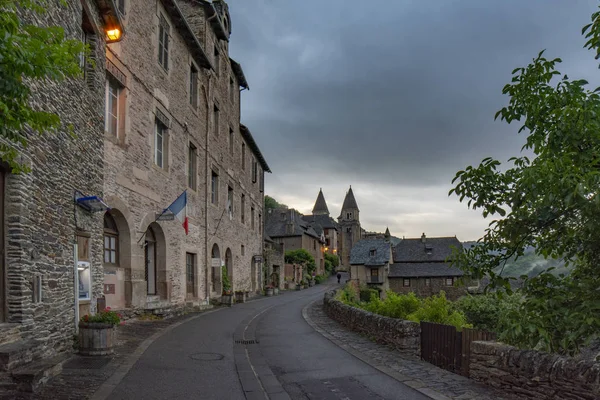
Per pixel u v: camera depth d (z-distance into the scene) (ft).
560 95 20.03
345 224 379.76
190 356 28.73
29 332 21.66
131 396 19.71
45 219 23.97
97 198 28.94
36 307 22.54
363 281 193.98
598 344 22.66
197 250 63.21
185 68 59.41
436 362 27.96
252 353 31.50
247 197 100.58
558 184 16.17
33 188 22.53
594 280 18.34
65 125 26.84
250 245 103.81
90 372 22.94
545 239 19.79
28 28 12.37
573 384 17.28
